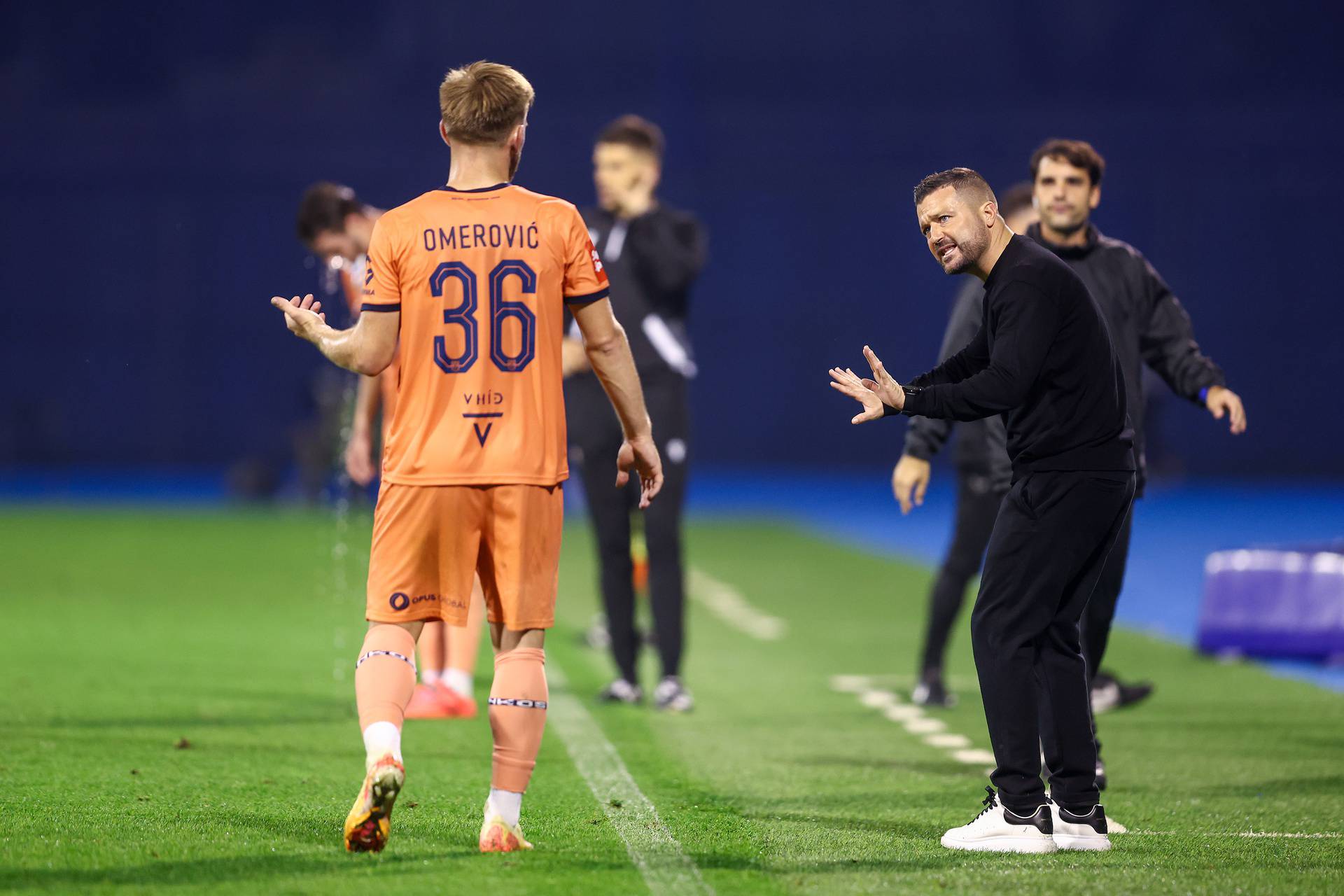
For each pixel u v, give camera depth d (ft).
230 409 380.99
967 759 67.77
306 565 162.71
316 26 400.67
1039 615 48.52
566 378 82.02
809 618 128.88
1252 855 48.11
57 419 378.53
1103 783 59.82
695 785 60.29
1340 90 379.96
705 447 380.17
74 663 91.76
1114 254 61.82
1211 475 361.92
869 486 338.54
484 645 107.76
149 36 396.57
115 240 381.19
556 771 62.54
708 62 393.50
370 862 44.19
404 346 44.98
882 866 46.19
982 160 378.94
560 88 392.68
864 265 379.14
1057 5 390.01
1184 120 369.09
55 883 41.22
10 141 380.58
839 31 393.91
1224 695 88.07
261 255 382.83
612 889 41.96
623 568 83.15
